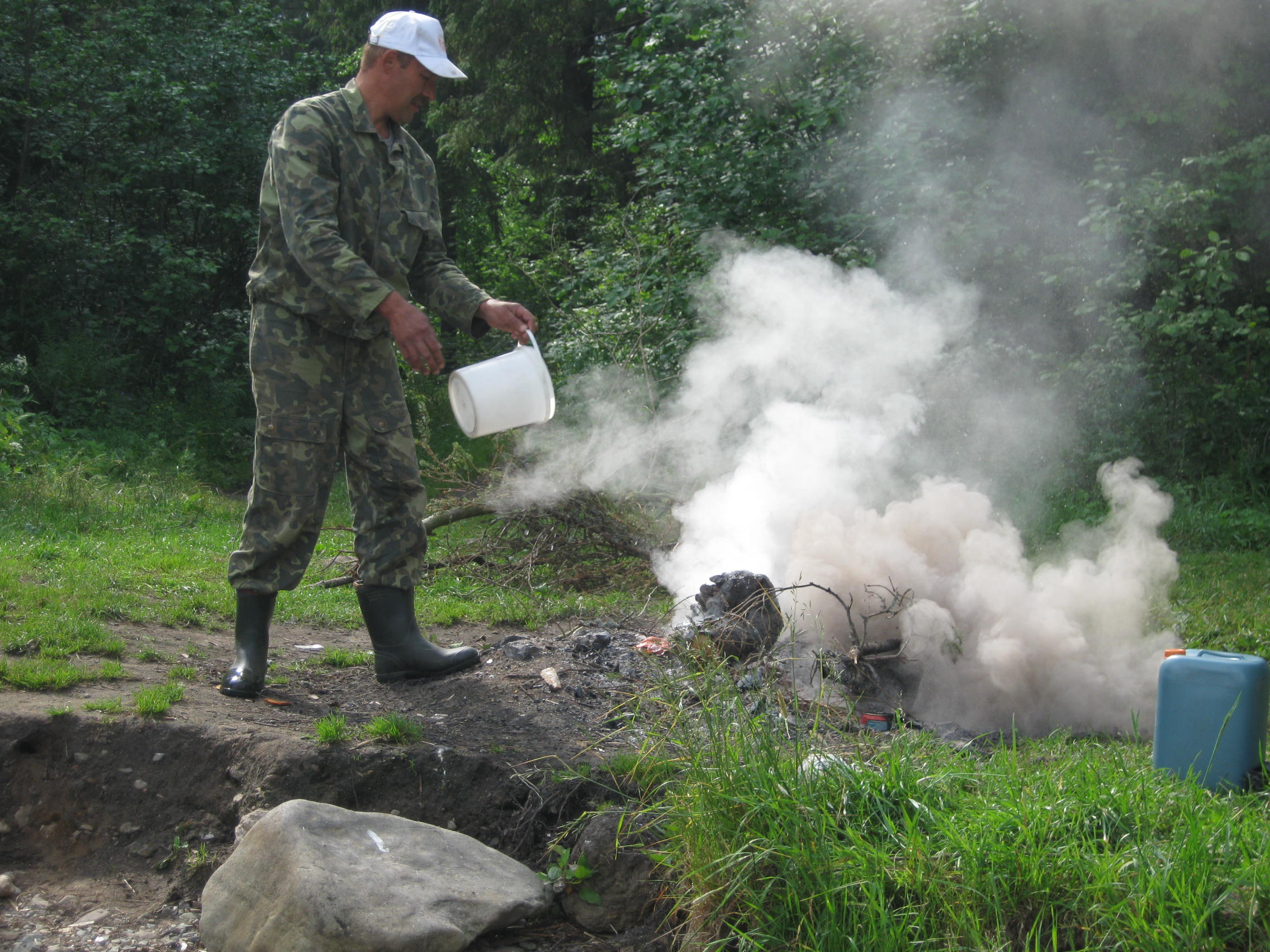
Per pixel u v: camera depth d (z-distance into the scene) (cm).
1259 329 911
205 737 336
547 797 322
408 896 269
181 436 1273
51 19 1381
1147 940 225
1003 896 245
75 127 1355
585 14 1833
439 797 328
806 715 377
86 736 338
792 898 256
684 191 1058
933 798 282
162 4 1532
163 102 1408
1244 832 250
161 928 287
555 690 410
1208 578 671
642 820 301
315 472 392
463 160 2131
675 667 437
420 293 419
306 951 254
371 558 417
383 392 408
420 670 420
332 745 336
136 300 1398
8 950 272
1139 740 385
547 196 1941
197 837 316
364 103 387
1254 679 299
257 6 1623
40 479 864
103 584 539
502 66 1881
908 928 244
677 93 1046
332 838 280
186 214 1492
